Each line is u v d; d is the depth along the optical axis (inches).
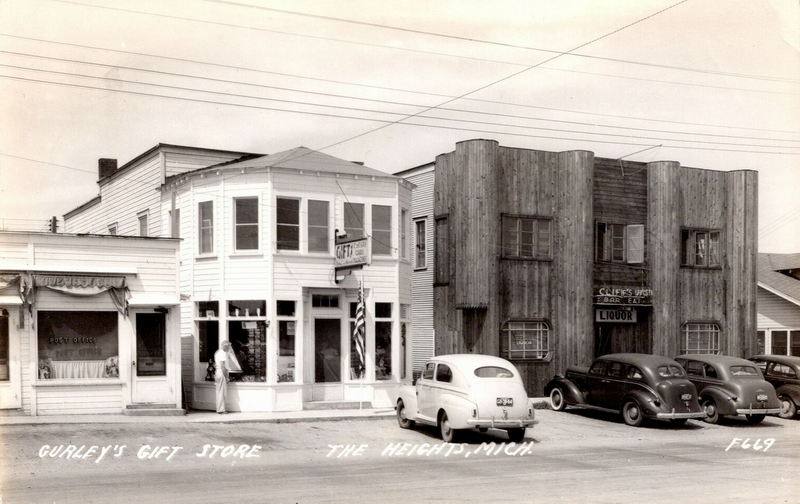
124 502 442.6
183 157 1130.7
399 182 1022.4
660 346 1245.1
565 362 1159.6
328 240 970.1
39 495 463.2
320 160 1006.4
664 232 1256.2
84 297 844.0
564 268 1173.1
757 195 1328.7
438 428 796.0
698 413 879.1
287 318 935.7
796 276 1446.9
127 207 1256.8
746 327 1312.7
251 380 925.8
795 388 991.0
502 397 713.0
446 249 1177.4
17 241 822.5
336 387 973.8
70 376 836.6
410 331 1045.8
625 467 601.3
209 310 954.1
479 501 454.6
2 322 811.4
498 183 1146.7
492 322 1112.8
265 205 933.8
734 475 563.8
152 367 872.3
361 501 452.1
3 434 700.0
